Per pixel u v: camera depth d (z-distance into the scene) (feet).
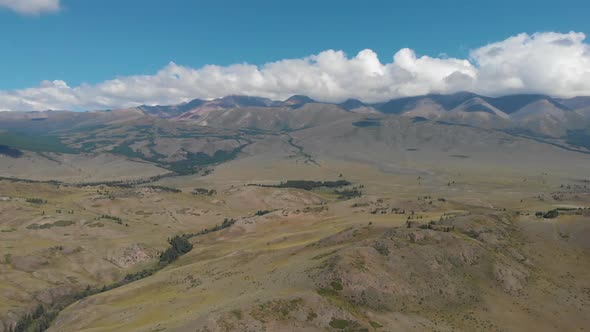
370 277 373.40
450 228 522.47
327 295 346.95
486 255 447.42
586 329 349.41
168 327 332.60
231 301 358.23
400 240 451.94
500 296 391.86
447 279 402.11
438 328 330.13
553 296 397.80
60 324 525.34
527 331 339.98
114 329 403.54
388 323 323.98
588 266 462.19
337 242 550.77
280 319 300.20
